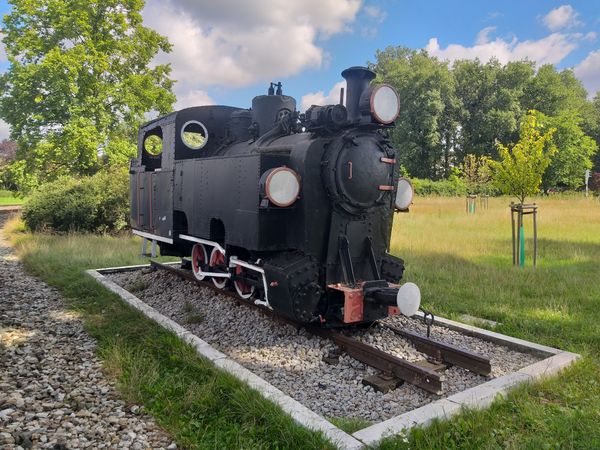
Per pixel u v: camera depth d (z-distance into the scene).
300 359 5.05
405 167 46.84
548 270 9.44
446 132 49.28
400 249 12.18
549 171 41.12
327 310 5.57
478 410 3.77
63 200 16.69
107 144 21.05
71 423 3.64
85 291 8.04
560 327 6.13
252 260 6.12
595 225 17.00
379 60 59.75
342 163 5.26
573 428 3.67
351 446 3.22
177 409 3.88
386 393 4.31
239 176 5.82
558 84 48.22
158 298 7.82
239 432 3.52
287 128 6.49
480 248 12.39
